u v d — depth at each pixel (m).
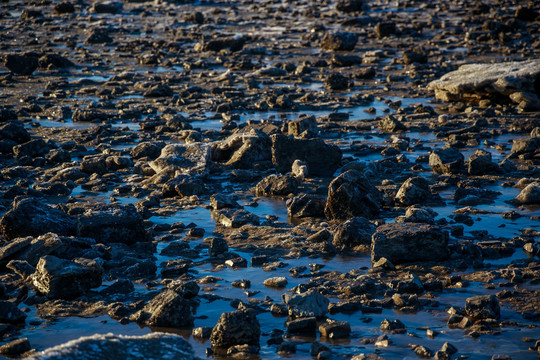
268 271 10.05
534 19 54.16
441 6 68.44
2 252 10.25
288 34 52.84
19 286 9.63
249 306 8.66
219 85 30.59
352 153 18.30
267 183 14.70
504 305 8.66
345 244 11.11
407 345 7.55
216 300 8.95
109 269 10.17
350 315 8.45
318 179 15.60
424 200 13.66
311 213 12.96
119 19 65.81
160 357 4.86
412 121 22.72
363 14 64.38
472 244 10.55
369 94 27.80
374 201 12.70
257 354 7.42
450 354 7.27
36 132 21.58
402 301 8.69
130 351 4.80
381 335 7.75
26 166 17.45
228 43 42.78
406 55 36.06
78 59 40.09
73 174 16.06
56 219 11.53
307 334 7.93
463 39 46.00
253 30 56.06
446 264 10.16
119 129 21.83
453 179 15.17
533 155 17.17
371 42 47.12
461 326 8.03
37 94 28.80
